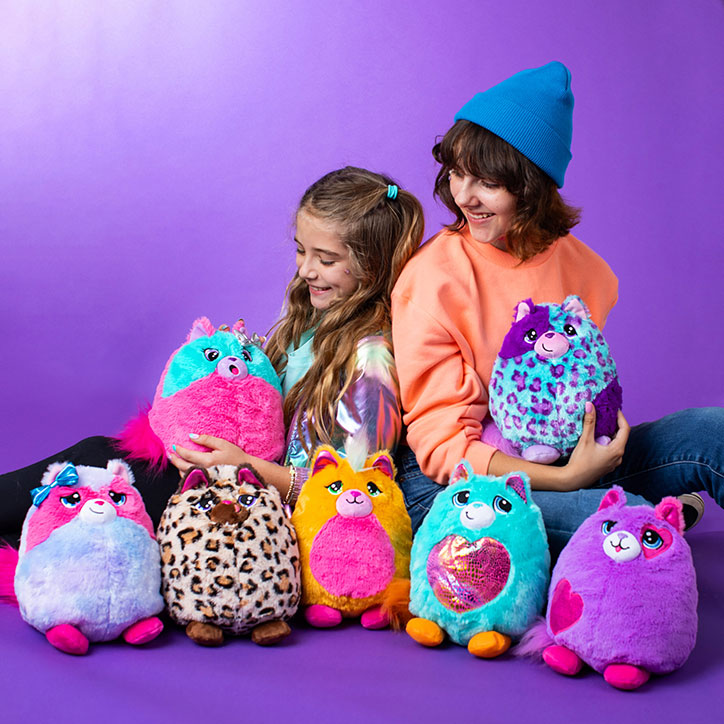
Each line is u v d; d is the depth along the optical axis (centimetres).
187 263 299
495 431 147
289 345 177
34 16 330
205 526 127
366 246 163
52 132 321
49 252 305
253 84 318
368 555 133
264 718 103
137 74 323
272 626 125
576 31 311
